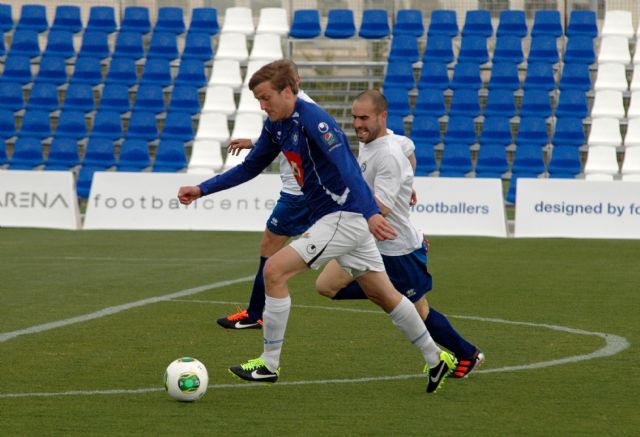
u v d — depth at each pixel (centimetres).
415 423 1356
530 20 5447
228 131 4944
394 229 1593
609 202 4003
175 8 5512
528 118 4834
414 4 5591
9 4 5703
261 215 4159
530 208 4031
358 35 5362
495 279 2861
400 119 4894
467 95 4978
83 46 5356
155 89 5106
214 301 2466
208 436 1286
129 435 1288
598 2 5472
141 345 1914
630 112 4881
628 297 2541
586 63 5122
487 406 1455
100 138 4862
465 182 4078
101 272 2981
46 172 4244
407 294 1608
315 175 1483
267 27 5416
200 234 4062
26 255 3381
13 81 5191
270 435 1292
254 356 1819
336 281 1598
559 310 2341
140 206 4209
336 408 1441
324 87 5322
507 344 1936
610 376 1655
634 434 1302
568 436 1292
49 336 1995
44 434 1291
